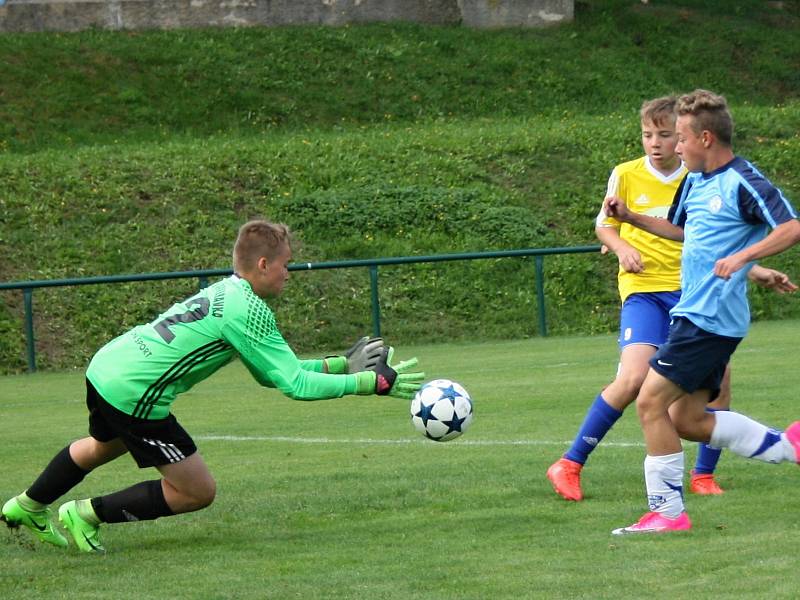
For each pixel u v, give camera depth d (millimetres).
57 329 59656
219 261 65250
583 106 93312
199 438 31844
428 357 53781
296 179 73500
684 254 18344
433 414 20641
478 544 17641
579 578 15219
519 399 37156
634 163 23125
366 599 14672
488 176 75500
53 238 65375
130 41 92188
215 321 17688
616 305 65500
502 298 65062
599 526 18609
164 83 87875
